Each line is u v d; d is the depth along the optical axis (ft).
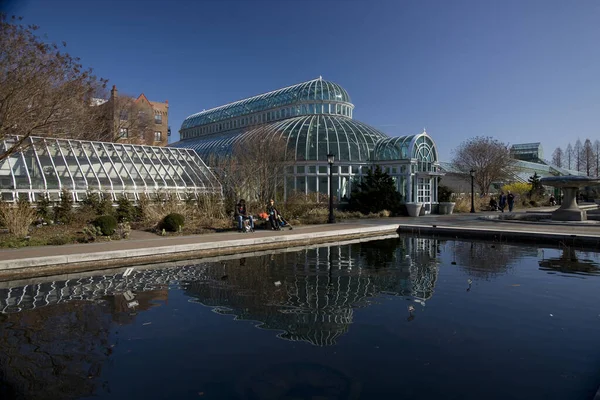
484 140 175.11
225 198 85.10
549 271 38.45
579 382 16.40
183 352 19.52
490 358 18.75
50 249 43.50
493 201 131.13
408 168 107.24
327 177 110.42
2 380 16.80
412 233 72.49
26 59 52.80
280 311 25.82
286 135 112.78
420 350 19.65
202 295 29.68
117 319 24.40
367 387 16.03
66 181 72.54
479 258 45.96
